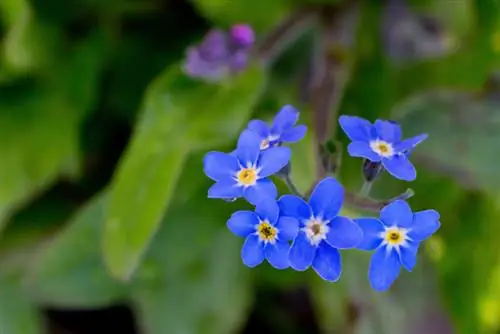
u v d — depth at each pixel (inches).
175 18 8.7
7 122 8.2
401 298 7.6
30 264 8.3
